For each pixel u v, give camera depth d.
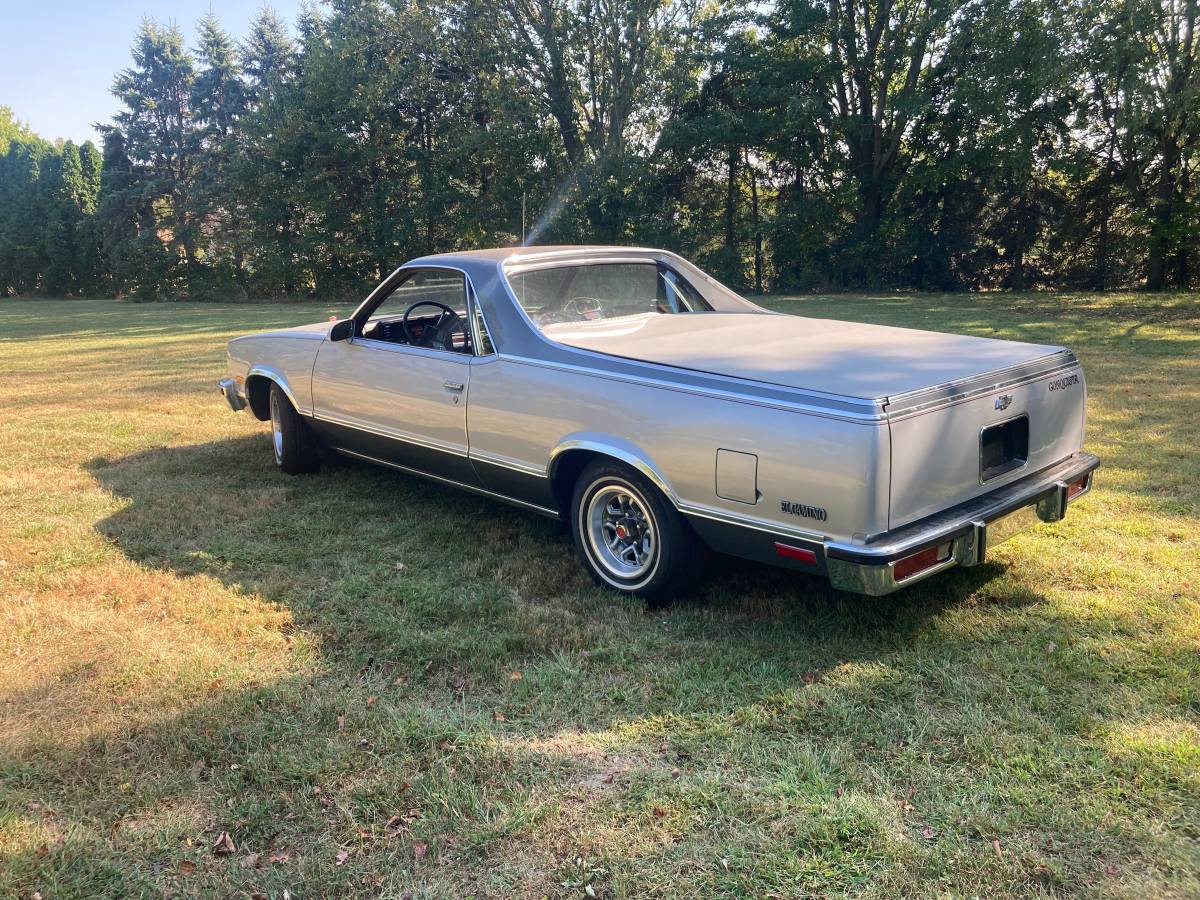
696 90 33.25
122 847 2.44
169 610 4.00
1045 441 3.84
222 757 2.85
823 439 3.14
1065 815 2.43
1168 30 21.94
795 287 33.22
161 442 7.48
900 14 30.05
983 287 30.25
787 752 2.79
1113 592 3.91
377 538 4.96
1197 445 6.24
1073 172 26.05
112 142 51.25
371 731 2.97
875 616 3.75
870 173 32.25
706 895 2.20
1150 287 26.69
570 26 33.03
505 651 3.55
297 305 36.12
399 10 37.25
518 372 4.26
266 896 2.25
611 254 4.95
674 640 3.62
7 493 5.92
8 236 54.59
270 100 39.94
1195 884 2.17
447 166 37.31
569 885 2.25
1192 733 2.80
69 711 3.13
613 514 4.05
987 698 3.07
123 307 38.34
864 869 2.26
